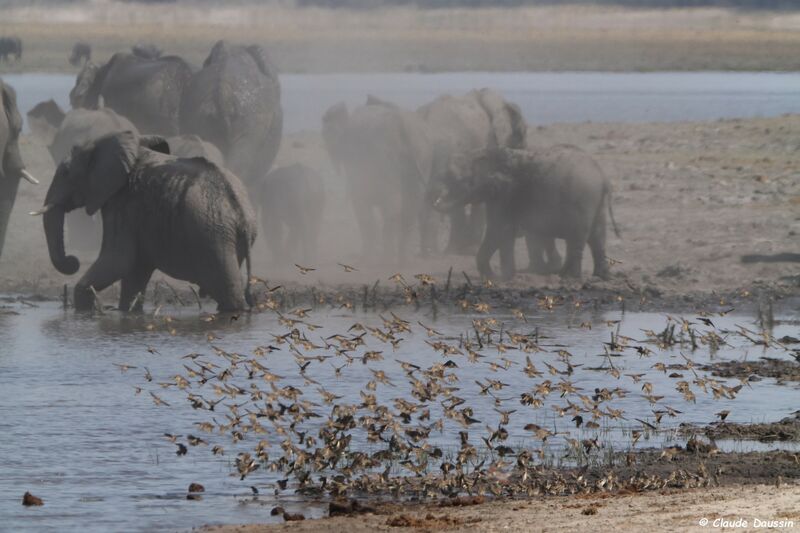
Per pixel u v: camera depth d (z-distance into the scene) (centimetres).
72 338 6544
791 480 4156
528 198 8431
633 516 3581
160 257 7388
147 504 3972
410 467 4256
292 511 3903
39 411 5119
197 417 5069
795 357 6247
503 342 6494
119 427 4903
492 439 4422
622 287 8200
